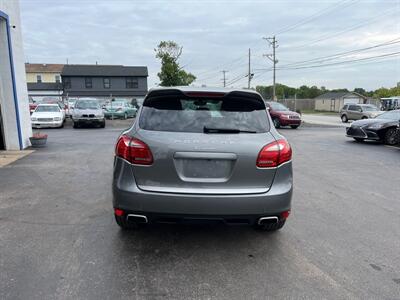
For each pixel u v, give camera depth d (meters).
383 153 9.91
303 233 3.75
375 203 4.91
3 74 8.92
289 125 19.30
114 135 13.87
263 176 3.00
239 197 2.91
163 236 3.59
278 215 3.07
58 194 5.08
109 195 5.05
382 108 36.75
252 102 3.34
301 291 2.61
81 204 4.61
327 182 6.19
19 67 9.41
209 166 2.93
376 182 6.23
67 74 44.56
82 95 45.09
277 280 2.77
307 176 6.68
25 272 2.80
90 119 17.42
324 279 2.79
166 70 30.25
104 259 3.06
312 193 5.40
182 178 2.91
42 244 3.34
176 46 30.64
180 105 3.21
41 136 10.07
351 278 2.81
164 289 2.61
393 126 11.73
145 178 2.94
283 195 3.03
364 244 3.48
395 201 5.04
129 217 3.01
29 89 45.72
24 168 6.94
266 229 3.66
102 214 4.22
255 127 3.13
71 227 3.79
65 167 7.06
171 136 2.95
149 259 3.08
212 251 3.27
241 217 2.97
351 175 6.82
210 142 2.91
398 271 2.94
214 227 3.85
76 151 9.29
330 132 17.34
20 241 3.40
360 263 3.07
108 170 6.79
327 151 10.24
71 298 2.46
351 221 4.15
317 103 66.62
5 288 2.56
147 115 3.17
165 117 3.12
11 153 8.82
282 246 3.41
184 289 2.61
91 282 2.68
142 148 2.93
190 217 2.92
